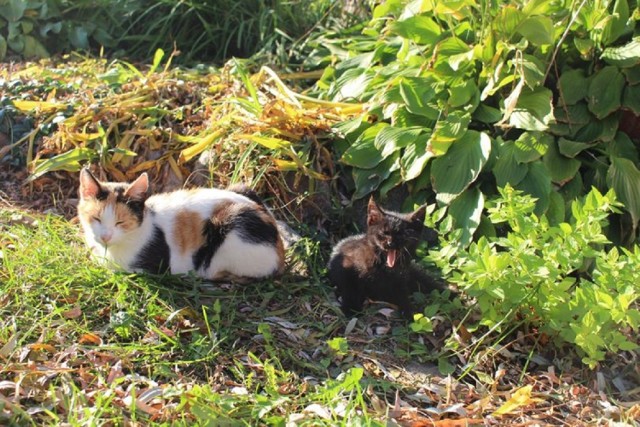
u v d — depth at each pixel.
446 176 2.62
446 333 2.41
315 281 2.55
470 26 2.77
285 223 2.71
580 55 2.74
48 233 2.56
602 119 2.68
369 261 2.44
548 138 2.65
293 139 2.79
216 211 2.50
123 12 3.54
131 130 2.88
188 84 3.08
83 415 2.06
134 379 2.17
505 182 2.59
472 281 2.30
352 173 2.76
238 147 2.79
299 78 3.20
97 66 3.28
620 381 2.34
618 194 2.62
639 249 2.35
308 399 2.17
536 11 2.63
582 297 2.29
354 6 3.55
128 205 2.41
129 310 2.33
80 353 2.23
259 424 2.12
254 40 3.49
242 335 2.35
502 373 2.31
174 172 2.83
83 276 2.39
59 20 3.51
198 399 2.11
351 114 2.86
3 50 3.41
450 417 2.21
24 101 2.94
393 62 2.92
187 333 2.32
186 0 3.50
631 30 2.71
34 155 2.89
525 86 2.67
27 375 2.14
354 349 2.37
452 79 2.74
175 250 2.48
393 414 2.18
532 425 2.20
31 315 2.29
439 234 2.55
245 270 2.49
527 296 2.31
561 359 2.37
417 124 2.74
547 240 2.45
